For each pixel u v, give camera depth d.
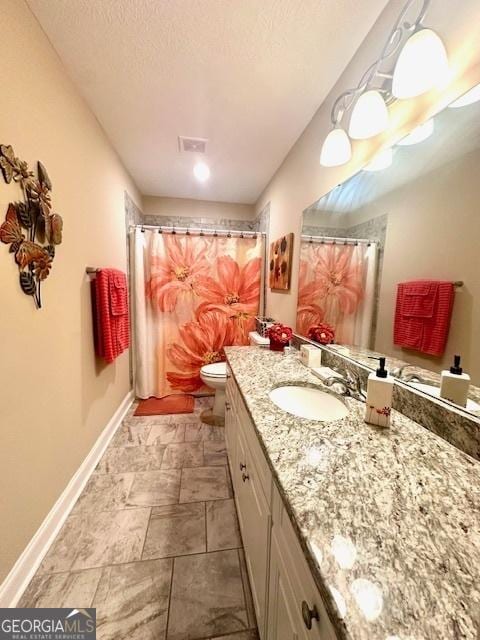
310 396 1.27
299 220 2.01
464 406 0.78
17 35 1.02
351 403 1.06
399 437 0.81
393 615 0.36
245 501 1.13
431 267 0.90
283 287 2.31
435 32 0.74
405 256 1.02
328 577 0.41
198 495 1.54
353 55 1.31
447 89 0.82
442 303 0.86
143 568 1.14
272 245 2.69
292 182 2.16
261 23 1.16
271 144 2.12
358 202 1.30
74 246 1.51
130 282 2.71
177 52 1.31
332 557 0.44
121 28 1.18
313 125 1.77
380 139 1.14
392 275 1.09
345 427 0.86
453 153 0.81
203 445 2.04
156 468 1.77
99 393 1.89
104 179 1.98
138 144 2.15
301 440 0.78
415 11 0.93
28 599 1.02
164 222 3.42
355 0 1.06
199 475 1.71
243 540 1.17
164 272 2.74
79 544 1.24
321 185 1.67
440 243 0.87
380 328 1.16
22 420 1.07
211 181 2.88
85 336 1.66
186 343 2.88
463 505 0.55
